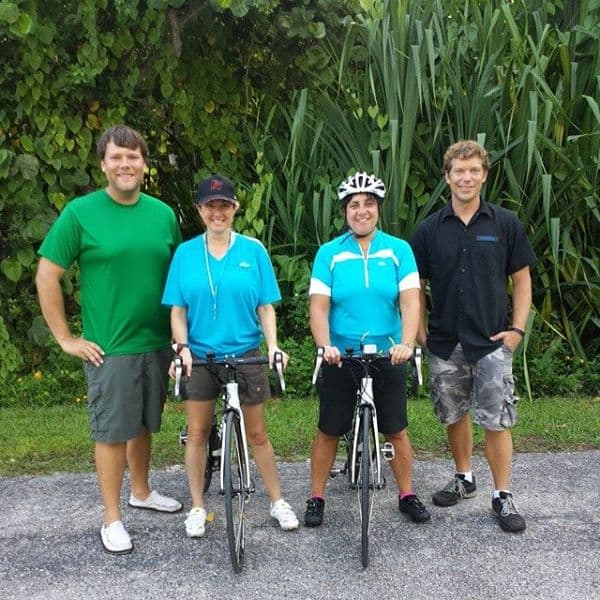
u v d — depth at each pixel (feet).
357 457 12.19
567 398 20.26
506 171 19.83
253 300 11.91
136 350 11.69
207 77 21.80
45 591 10.69
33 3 19.22
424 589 10.59
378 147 20.53
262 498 13.82
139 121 22.03
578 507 13.28
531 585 10.66
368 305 11.96
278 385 11.20
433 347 12.90
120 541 11.74
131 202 11.69
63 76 19.99
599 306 21.06
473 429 17.30
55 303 11.44
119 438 11.62
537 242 20.63
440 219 12.58
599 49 20.13
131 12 19.25
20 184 19.94
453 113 20.74
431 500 13.65
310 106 21.67
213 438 13.19
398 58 19.76
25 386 20.45
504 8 19.31
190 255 11.75
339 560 11.45
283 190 22.27
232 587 10.72
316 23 20.51
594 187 19.88
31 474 15.12
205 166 22.44
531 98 18.92
